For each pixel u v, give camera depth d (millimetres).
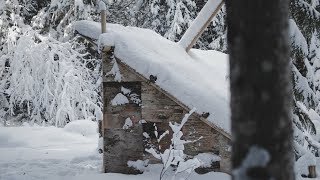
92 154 9062
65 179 6293
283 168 1515
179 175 6090
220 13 15570
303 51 6867
